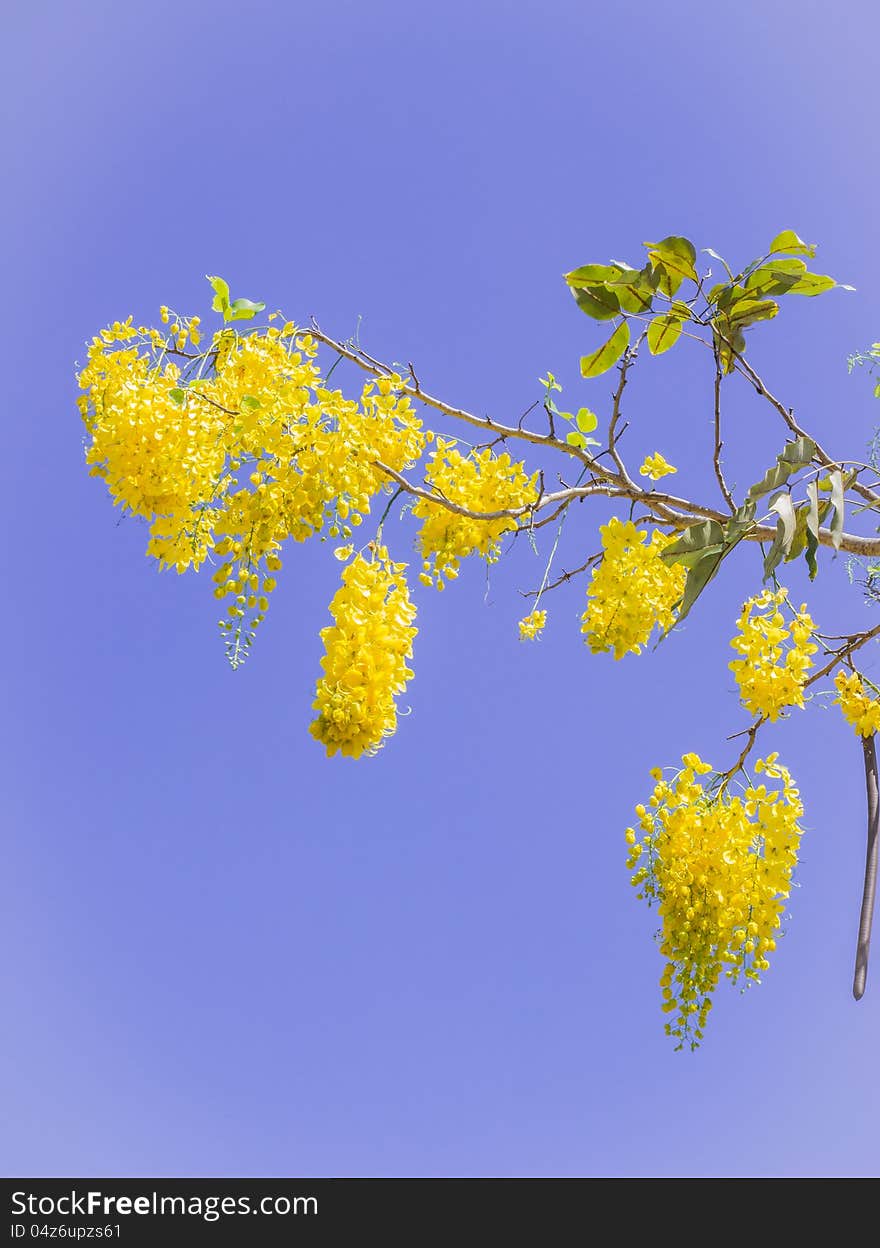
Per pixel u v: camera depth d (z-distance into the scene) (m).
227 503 2.71
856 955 2.79
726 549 2.18
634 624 3.29
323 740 2.30
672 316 2.80
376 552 2.60
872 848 2.99
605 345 2.92
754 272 2.62
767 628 3.51
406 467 2.97
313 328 3.19
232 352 3.02
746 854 3.27
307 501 2.63
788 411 3.09
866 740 3.31
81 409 2.98
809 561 2.32
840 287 2.61
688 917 3.20
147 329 3.09
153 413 2.87
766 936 3.19
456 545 3.48
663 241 2.58
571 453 3.32
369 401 2.93
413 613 2.49
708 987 3.19
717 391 2.79
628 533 3.30
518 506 3.52
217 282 3.02
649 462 4.02
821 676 3.46
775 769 3.41
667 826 3.32
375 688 2.33
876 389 3.47
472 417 3.32
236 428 2.69
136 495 2.89
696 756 3.41
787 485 2.27
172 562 2.89
